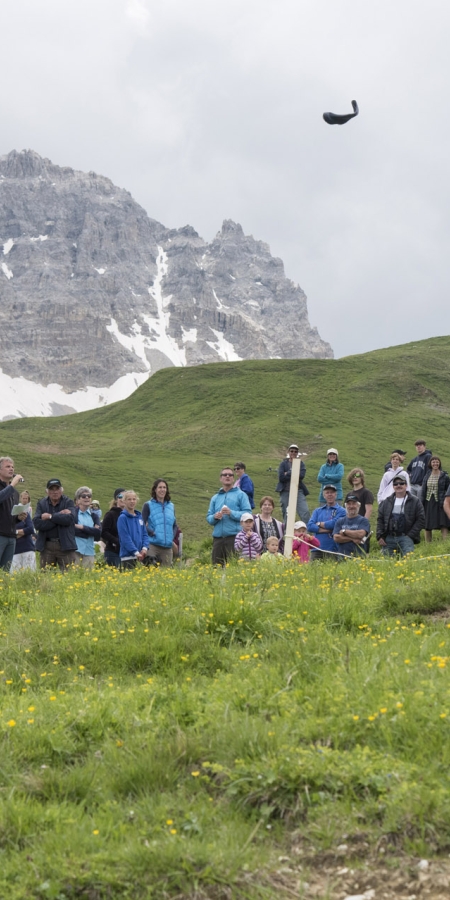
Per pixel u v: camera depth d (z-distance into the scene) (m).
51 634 10.45
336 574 14.66
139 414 154.12
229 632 10.26
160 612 11.02
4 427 172.12
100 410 173.62
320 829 5.65
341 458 109.44
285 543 19.17
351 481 21.84
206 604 11.01
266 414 135.62
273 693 7.71
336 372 151.62
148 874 5.33
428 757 6.19
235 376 159.12
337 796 5.94
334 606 11.05
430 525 22.94
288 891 5.23
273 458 113.31
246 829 5.78
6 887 5.28
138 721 7.39
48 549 19.11
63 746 7.14
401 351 168.12
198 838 5.70
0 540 17.25
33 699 8.30
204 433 129.25
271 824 5.90
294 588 12.52
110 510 21.50
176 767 6.64
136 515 19.06
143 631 10.34
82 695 8.26
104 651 9.92
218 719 7.18
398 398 140.00
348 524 19.03
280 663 8.57
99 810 6.11
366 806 5.75
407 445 117.69
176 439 128.88
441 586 11.83
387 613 11.35
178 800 6.18
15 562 20.70
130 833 5.75
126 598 12.55
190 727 7.21
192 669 9.25
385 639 9.38
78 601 12.58
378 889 5.20
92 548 20.22
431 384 146.75
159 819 5.89
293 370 155.62
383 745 6.46
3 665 9.66
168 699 7.95
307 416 131.38
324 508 20.52
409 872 5.27
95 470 101.69
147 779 6.48
